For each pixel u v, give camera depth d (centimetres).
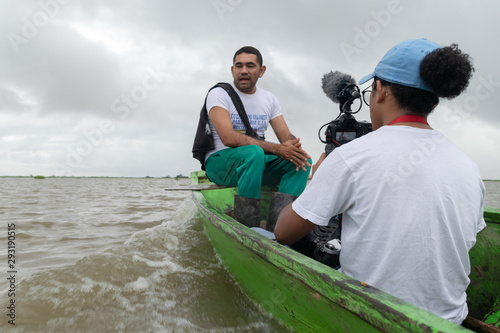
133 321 171
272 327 153
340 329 109
